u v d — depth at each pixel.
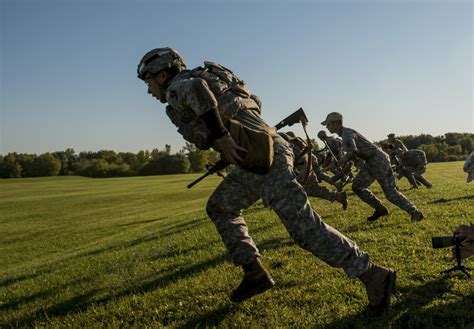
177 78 3.25
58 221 23.16
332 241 3.08
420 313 3.07
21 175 135.50
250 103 3.29
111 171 125.31
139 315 3.89
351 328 3.05
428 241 5.30
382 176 7.32
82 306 4.57
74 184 71.25
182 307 3.89
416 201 10.69
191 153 122.19
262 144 3.03
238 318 3.40
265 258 5.23
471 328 2.79
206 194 33.38
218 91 3.17
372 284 3.10
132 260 7.39
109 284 5.45
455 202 9.48
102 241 13.83
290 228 3.14
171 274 5.32
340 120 7.71
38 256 14.34
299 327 3.11
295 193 3.15
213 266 5.34
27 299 5.76
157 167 122.19
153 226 14.59
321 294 3.70
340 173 10.68
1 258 14.53
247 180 3.33
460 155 98.38
